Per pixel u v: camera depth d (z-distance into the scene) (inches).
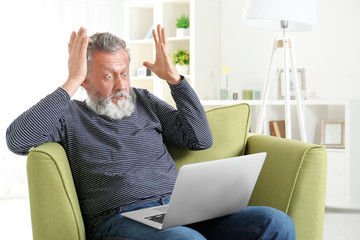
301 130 116.6
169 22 189.5
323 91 163.0
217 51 185.0
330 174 145.2
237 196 60.9
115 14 206.4
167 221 54.9
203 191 55.7
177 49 188.4
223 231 61.9
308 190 68.6
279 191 70.0
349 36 158.2
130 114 70.3
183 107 73.4
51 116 63.1
